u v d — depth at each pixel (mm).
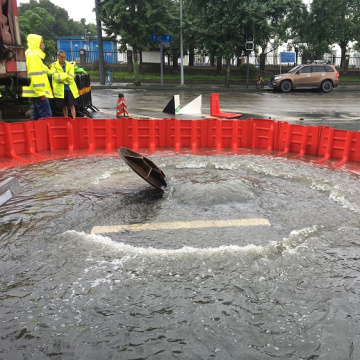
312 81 24969
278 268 3383
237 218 4492
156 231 4168
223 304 2889
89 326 2658
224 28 25906
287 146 8172
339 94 24031
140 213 4656
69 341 2521
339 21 29234
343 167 6930
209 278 3225
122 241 3936
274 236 4051
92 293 3025
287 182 5977
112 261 3506
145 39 28016
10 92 11266
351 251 3713
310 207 4859
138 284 3141
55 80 9797
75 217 4523
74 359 2375
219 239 3971
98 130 8500
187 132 8633
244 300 2938
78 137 8438
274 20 30547
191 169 6758
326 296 2992
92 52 38625
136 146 8547
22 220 4430
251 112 14781
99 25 27891
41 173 6379
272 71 35094
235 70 34938
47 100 8992
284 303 2904
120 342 2514
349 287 3113
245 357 2387
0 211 4688
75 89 10250
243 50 27859
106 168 6668
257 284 3145
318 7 27875
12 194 5129
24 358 2381
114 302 2914
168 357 2387
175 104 13742
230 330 2621
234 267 3393
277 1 27766
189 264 3439
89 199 5117
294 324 2678
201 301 2924
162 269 3363
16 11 8078
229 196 5035
